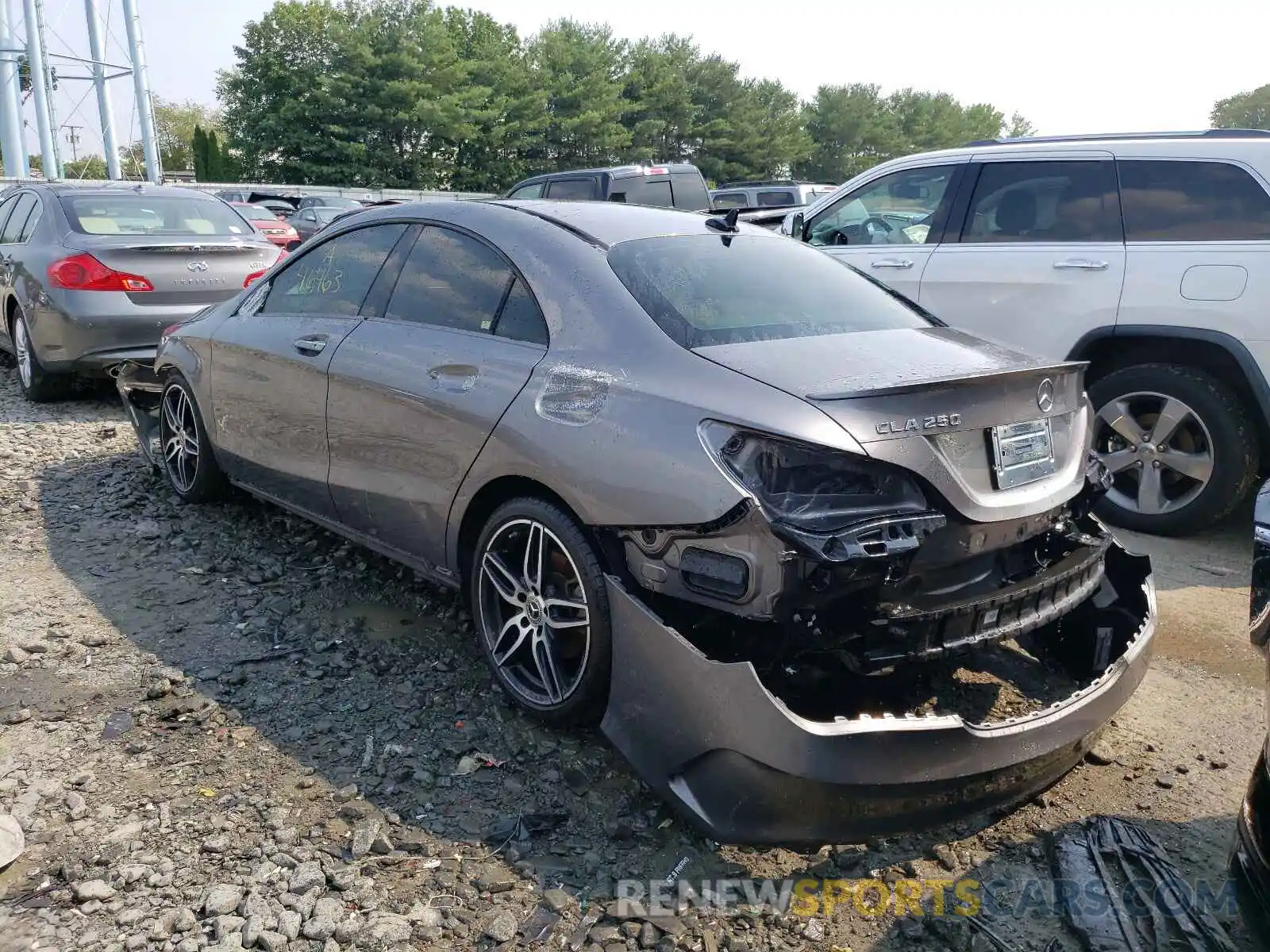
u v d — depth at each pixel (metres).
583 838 2.75
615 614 2.81
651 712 2.70
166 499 5.37
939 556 2.64
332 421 3.94
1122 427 5.34
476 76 54.97
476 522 3.45
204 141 50.47
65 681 3.48
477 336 3.45
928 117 82.38
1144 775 3.16
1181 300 5.07
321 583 4.35
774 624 2.53
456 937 2.38
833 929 2.48
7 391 8.12
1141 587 3.26
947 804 2.56
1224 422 5.02
